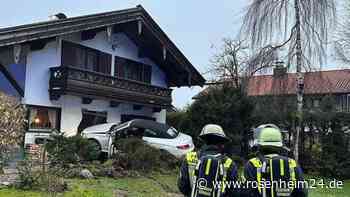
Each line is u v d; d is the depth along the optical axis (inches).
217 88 786.2
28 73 610.9
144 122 611.5
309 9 694.5
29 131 604.4
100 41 738.8
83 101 697.0
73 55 681.6
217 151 175.3
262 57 719.7
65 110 665.6
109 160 515.8
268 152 166.4
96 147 524.1
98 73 685.9
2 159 343.3
